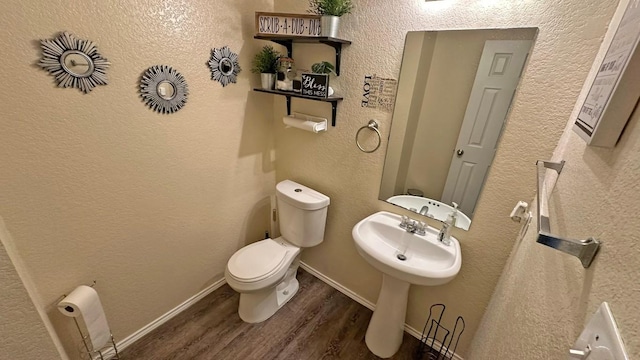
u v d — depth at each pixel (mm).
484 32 1064
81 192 1167
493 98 1116
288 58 1576
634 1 496
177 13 1250
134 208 1364
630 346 277
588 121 541
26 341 626
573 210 557
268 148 1970
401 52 1271
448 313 1523
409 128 1368
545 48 958
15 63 910
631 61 405
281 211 1855
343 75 1478
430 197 1421
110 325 1440
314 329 1722
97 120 1136
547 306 552
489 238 1267
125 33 1122
